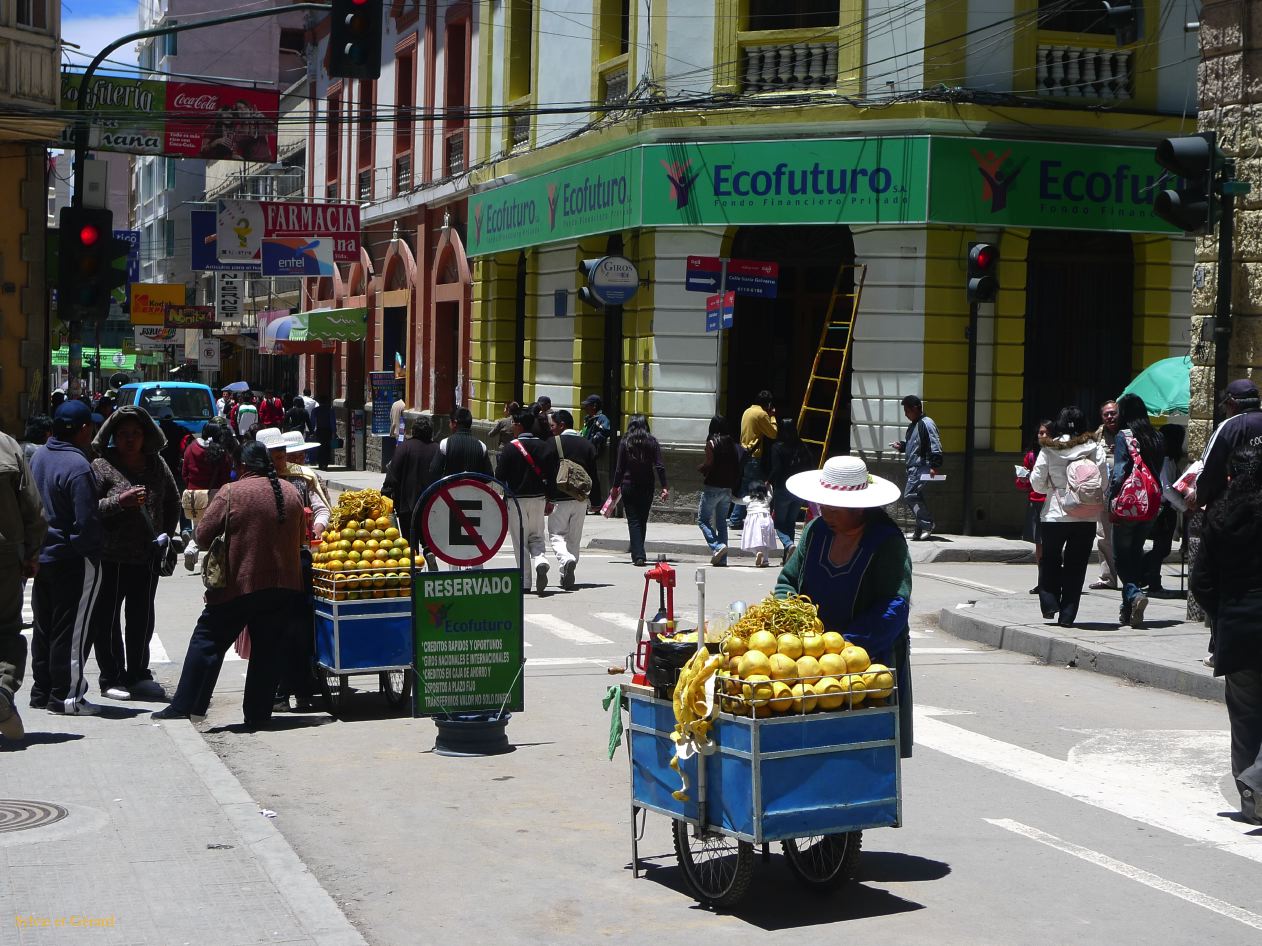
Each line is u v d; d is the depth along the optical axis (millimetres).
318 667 10406
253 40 69062
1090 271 23047
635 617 14961
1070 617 13438
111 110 31188
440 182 34156
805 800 6082
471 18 32375
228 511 9883
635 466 19328
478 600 9172
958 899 6395
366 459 39750
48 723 9648
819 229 23203
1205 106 14180
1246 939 5891
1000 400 22266
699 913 6238
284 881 6316
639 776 6691
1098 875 6738
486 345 31328
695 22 23453
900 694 6719
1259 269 13625
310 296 47250
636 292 24312
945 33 21688
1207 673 11133
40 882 6262
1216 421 13117
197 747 8914
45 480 9859
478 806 7941
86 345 71188
